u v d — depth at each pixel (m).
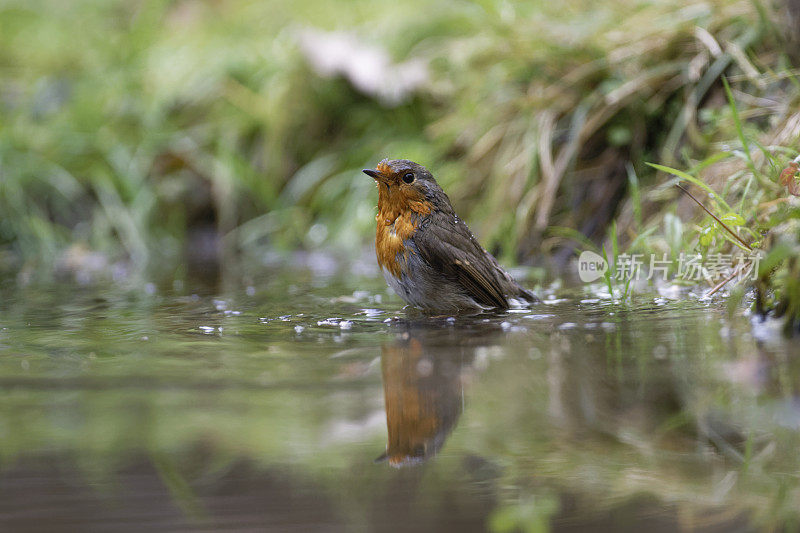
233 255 14.95
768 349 6.30
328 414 5.19
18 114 18.19
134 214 16.31
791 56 11.27
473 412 5.18
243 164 16.91
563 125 13.22
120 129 17.77
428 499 4.14
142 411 5.29
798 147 9.20
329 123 17.11
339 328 7.85
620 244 11.77
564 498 4.18
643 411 5.11
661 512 4.09
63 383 5.94
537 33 13.55
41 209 16.56
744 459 4.55
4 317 8.87
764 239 7.81
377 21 18.19
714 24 12.12
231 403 5.41
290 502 4.12
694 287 9.20
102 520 3.94
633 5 13.03
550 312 8.40
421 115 16.06
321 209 16.14
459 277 8.97
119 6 22.84
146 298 10.20
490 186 13.61
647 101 12.54
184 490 4.28
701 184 8.55
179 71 18.67
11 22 21.73
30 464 4.54
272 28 20.06
